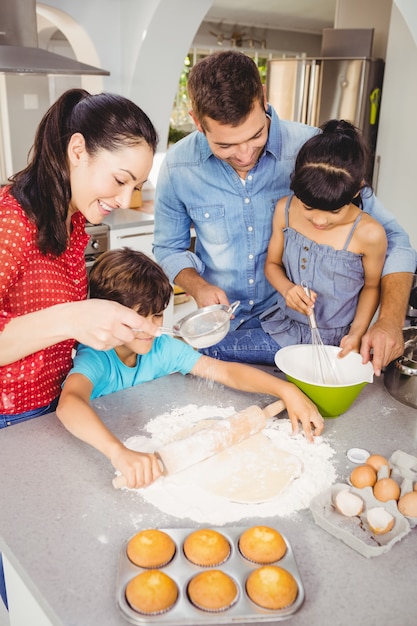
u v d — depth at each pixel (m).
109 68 3.61
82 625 0.71
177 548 0.83
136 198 3.71
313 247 1.46
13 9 2.63
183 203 1.69
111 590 0.76
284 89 4.18
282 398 1.18
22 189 1.07
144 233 3.38
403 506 0.90
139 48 3.44
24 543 0.84
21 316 1.01
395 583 0.79
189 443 1.03
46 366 1.22
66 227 1.15
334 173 1.26
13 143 3.81
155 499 0.94
